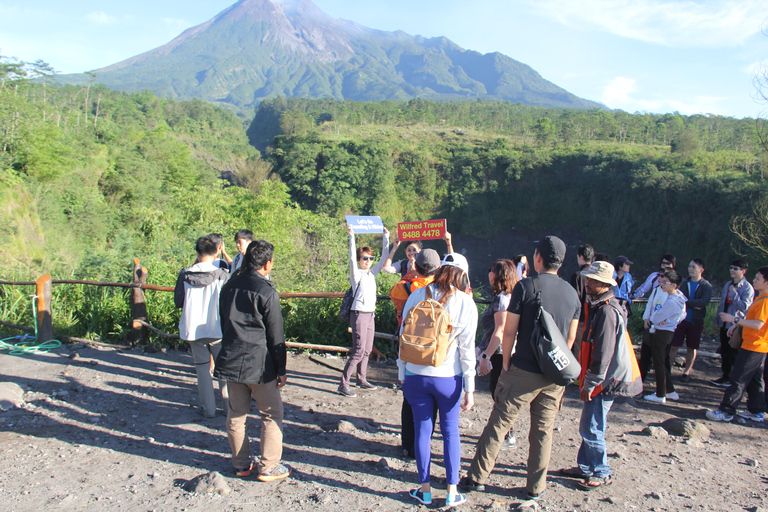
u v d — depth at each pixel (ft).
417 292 10.07
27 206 78.48
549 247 9.96
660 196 188.96
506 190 236.02
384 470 11.06
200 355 13.33
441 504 9.55
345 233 79.41
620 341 10.53
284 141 279.49
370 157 236.22
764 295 14.83
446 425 9.54
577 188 225.76
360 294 15.66
